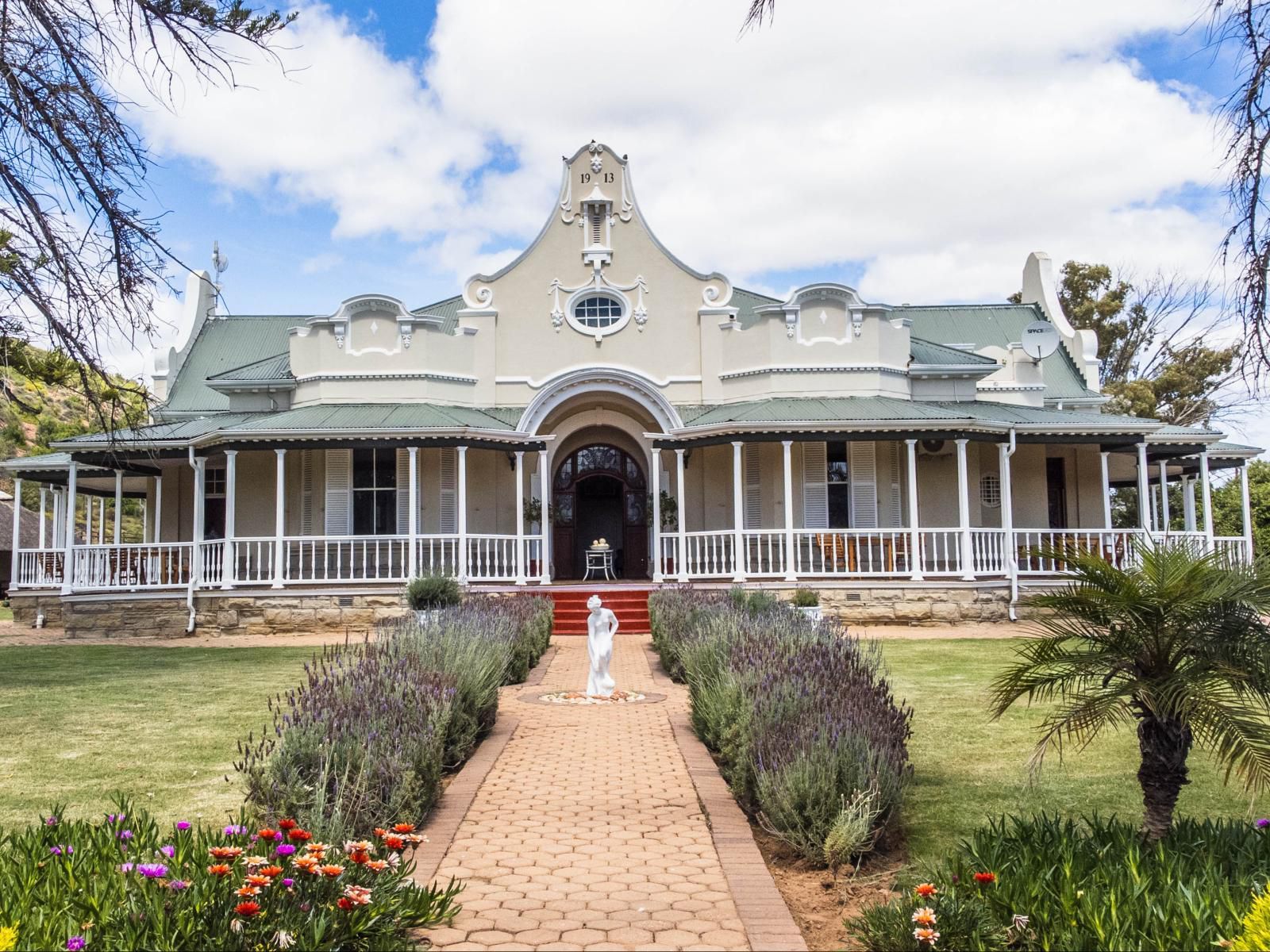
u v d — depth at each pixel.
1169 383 45.28
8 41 11.96
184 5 11.66
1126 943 4.70
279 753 7.48
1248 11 6.90
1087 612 6.53
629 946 5.65
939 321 32.12
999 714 6.92
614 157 27.23
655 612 18.47
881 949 5.45
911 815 8.19
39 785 9.00
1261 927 4.43
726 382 26.66
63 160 12.36
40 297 12.66
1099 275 48.88
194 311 31.02
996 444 26.88
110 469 25.70
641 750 10.47
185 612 22.58
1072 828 6.52
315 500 25.45
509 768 9.74
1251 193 7.06
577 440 27.70
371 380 25.52
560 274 26.97
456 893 6.15
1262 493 40.81
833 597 22.59
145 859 5.68
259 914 4.81
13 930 4.37
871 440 23.50
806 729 7.70
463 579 22.78
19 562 26.83
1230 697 6.01
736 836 7.52
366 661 10.48
